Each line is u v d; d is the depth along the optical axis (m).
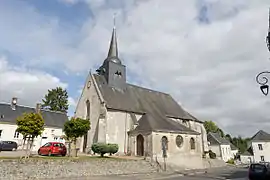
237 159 58.91
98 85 29.91
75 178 16.06
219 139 58.72
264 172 18.28
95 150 21.98
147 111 31.34
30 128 17.31
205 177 19.23
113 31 34.31
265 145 53.00
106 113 26.97
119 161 20.31
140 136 27.20
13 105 38.56
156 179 17.47
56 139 39.81
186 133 28.47
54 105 52.66
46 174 15.73
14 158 15.38
